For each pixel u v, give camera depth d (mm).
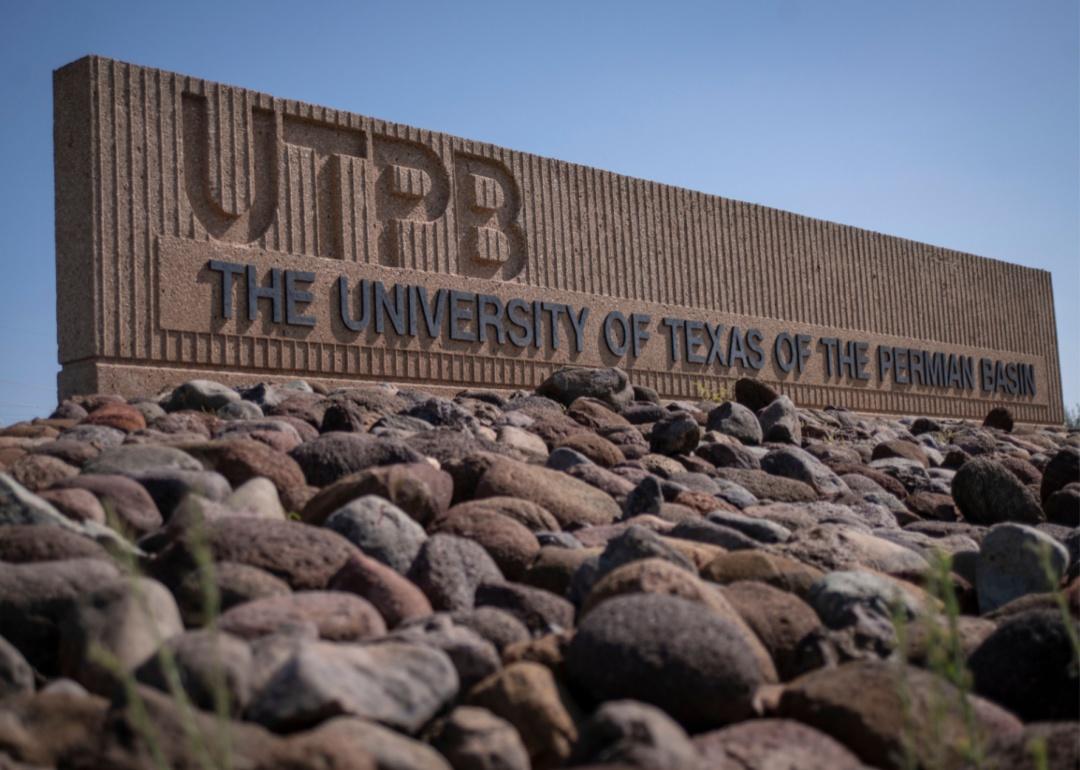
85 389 8586
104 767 2275
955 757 2703
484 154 11188
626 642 2881
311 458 5379
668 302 12734
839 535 4895
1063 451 7273
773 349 13906
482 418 8273
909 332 15984
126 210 8766
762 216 14047
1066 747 2609
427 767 2357
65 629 3051
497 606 3674
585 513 5332
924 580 4637
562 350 11562
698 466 7137
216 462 5035
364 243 10172
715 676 2844
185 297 8969
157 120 9016
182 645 2715
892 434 11781
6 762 2297
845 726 2799
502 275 11281
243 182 9445
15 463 4879
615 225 12305
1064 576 4691
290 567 3584
